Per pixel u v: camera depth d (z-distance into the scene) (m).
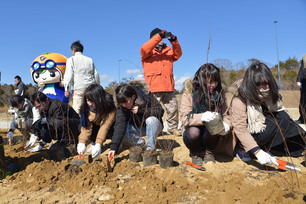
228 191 1.99
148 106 2.96
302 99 3.77
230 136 2.75
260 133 2.57
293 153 2.66
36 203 2.04
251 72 2.32
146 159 2.67
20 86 7.03
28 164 2.96
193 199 1.96
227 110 2.59
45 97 3.32
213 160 2.71
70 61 4.40
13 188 2.37
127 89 2.60
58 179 2.48
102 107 2.75
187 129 2.58
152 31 4.02
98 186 2.28
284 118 2.54
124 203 1.93
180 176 2.35
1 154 2.66
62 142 3.39
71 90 4.68
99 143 2.78
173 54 3.97
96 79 4.75
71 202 2.03
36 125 3.58
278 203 1.78
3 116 9.65
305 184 2.05
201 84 2.34
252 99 2.35
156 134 2.86
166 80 3.76
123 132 2.76
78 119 3.51
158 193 2.06
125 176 2.47
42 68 5.22
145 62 3.84
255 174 2.38
